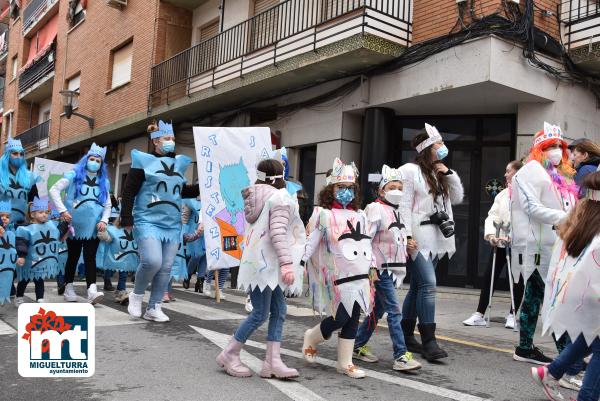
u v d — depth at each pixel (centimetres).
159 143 596
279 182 408
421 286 468
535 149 463
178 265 762
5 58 2931
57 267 686
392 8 961
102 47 1830
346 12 995
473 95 907
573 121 925
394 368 433
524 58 864
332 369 431
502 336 590
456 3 900
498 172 997
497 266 654
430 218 469
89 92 1894
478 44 845
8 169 650
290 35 1095
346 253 408
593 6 922
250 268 392
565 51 913
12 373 388
